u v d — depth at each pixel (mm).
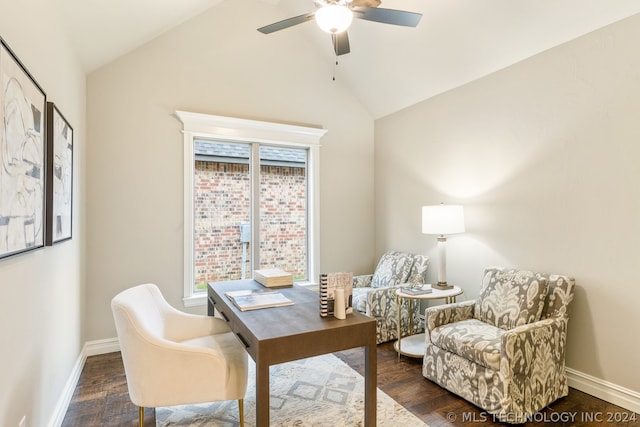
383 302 3434
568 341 2590
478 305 2814
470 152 3363
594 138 2445
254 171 3902
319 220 4227
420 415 2221
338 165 4363
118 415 2223
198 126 3543
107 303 3191
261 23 3883
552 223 2697
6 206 1270
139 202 3320
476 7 2725
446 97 3621
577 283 2539
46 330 1890
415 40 3287
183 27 3516
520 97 2922
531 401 2189
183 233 3502
